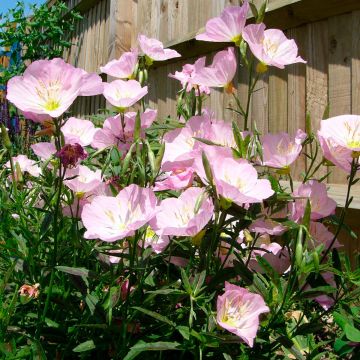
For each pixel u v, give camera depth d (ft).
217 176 1.09
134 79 1.59
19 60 6.94
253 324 1.05
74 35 6.08
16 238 1.36
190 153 1.17
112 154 1.44
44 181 1.64
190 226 1.05
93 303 1.17
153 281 1.35
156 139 1.71
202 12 3.33
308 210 1.10
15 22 6.55
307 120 1.28
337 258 1.27
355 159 1.19
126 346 1.13
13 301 1.18
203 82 1.38
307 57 2.60
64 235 1.37
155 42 1.66
